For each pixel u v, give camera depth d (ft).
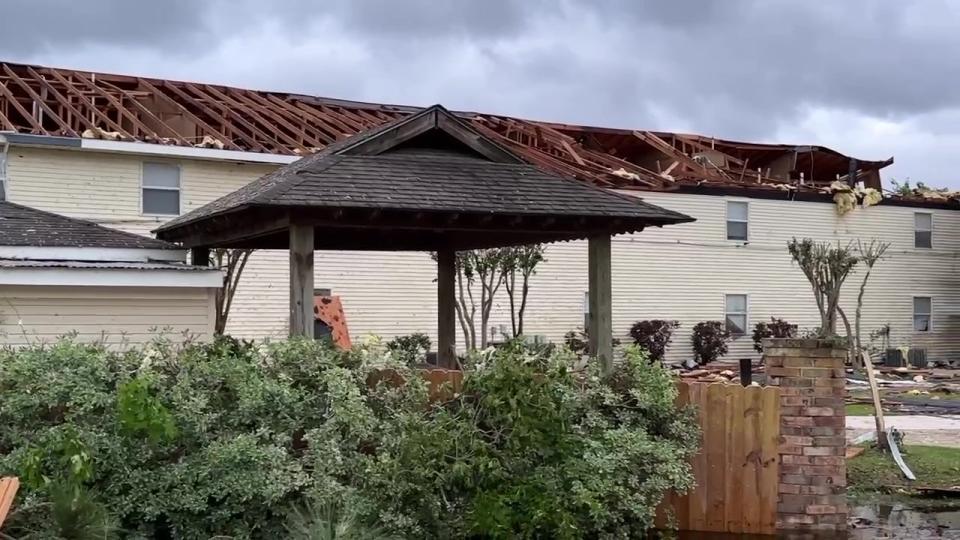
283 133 74.69
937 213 104.42
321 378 21.88
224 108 75.36
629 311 87.45
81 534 17.39
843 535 25.12
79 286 35.32
